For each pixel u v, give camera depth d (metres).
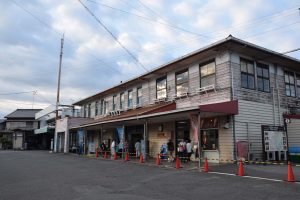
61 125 36.84
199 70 19.44
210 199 7.94
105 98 33.25
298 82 21.67
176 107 20.73
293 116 18.95
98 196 8.47
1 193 9.20
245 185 9.72
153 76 24.03
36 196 8.65
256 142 17.38
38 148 51.38
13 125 55.50
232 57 17.53
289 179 10.34
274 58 18.92
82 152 30.05
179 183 10.45
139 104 26.03
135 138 26.23
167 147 20.62
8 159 22.83
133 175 12.77
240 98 17.27
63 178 12.14
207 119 18.09
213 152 17.66
